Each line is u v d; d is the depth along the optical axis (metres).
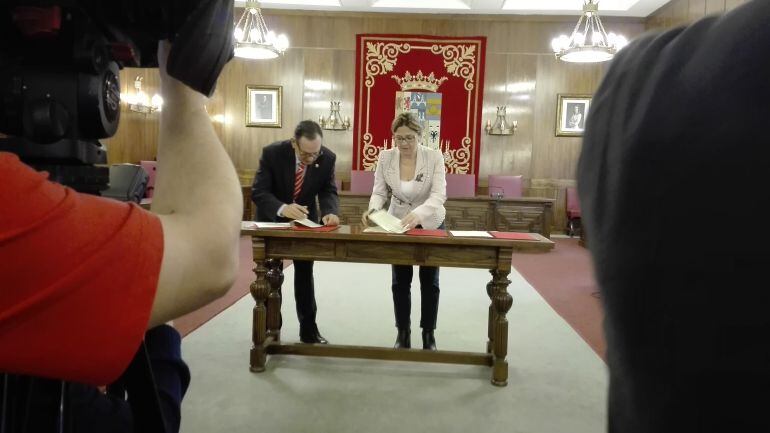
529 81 8.77
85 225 0.39
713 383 0.29
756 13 0.30
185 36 0.49
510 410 2.22
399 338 2.85
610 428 0.40
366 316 3.68
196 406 2.19
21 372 0.39
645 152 0.33
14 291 0.37
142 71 7.82
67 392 0.57
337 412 2.17
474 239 2.32
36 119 0.64
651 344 0.33
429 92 8.68
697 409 0.31
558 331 3.36
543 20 8.67
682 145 0.31
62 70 0.65
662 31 0.39
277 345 2.69
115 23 0.65
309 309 2.90
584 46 6.00
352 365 2.67
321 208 3.03
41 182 0.39
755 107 0.28
